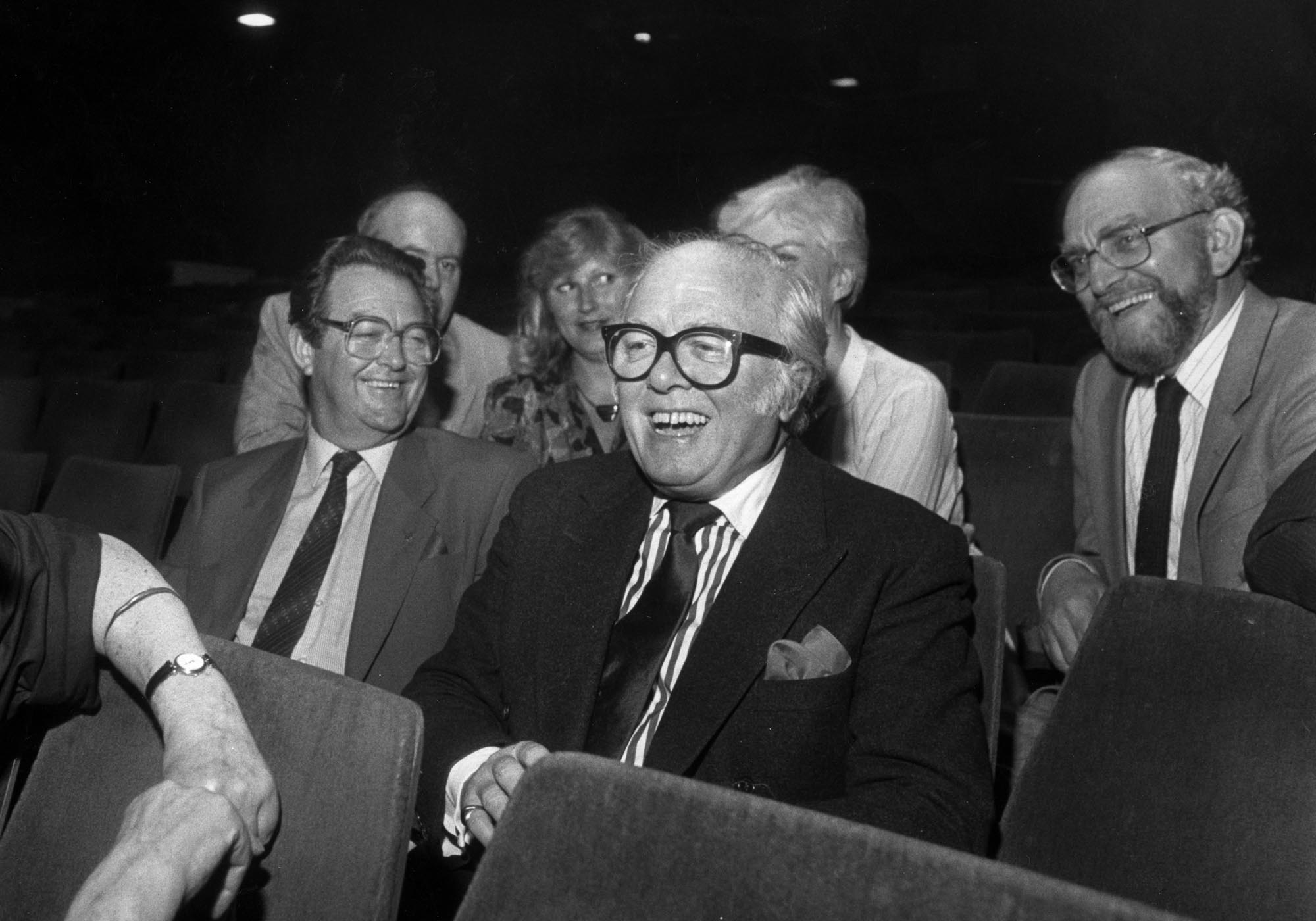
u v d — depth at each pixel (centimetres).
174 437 387
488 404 241
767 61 745
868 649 131
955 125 716
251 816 90
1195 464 183
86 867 102
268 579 180
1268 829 101
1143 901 106
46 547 104
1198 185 191
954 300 677
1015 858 113
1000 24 693
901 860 61
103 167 657
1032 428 243
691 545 139
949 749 125
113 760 104
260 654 102
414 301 182
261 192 681
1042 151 694
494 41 711
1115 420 201
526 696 139
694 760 128
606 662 137
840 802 121
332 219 690
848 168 746
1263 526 125
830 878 63
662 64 746
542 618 140
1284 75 550
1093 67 660
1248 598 106
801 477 140
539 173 724
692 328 133
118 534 248
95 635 104
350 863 90
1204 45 578
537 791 73
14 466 283
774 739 127
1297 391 173
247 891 95
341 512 179
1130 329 192
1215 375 189
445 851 131
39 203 647
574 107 732
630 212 750
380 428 180
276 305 276
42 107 651
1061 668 186
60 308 641
